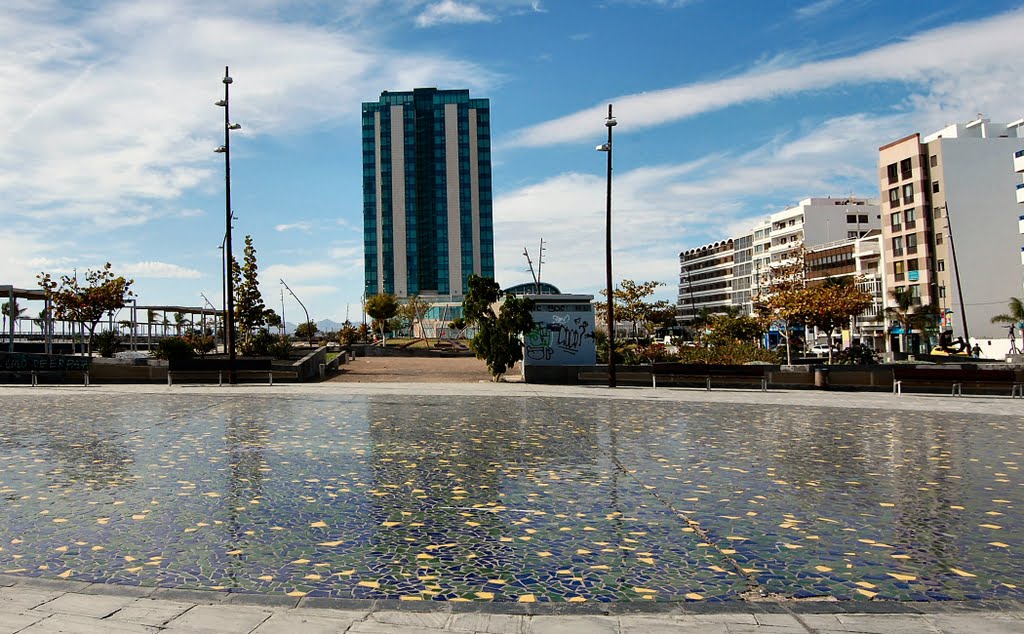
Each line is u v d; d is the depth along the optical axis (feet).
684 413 61.72
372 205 513.86
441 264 508.12
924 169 242.78
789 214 387.55
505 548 21.89
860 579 19.07
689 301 542.16
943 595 17.87
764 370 89.51
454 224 510.58
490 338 99.76
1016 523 24.90
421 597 17.61
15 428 49.98
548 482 31.76
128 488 30.27
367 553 21.36
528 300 99.96
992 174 235.61
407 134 513.86
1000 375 81.76
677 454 39.52
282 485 31.04
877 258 273.54
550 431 49.29
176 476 32.96
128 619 15.88
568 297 102.68
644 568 19.98
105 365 96.37
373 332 316.40
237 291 144.15
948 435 47.80
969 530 23.98
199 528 24.03
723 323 140.77
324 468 35.09
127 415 58.54
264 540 22.66
